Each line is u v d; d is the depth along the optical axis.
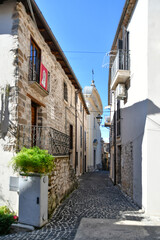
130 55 9.64
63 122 11.50
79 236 4.53
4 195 5.59
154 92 7.05
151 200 6.71
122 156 11.33
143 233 4.82
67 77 12.59
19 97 5.93
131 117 9.18
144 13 7.55
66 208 7.21
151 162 6.85
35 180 5.19
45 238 4.36
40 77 7.30
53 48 8.95
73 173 11.34
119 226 5.31
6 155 5.70
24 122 6.26
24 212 5.20
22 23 6.28
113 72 10.92
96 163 29.30
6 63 5.98
